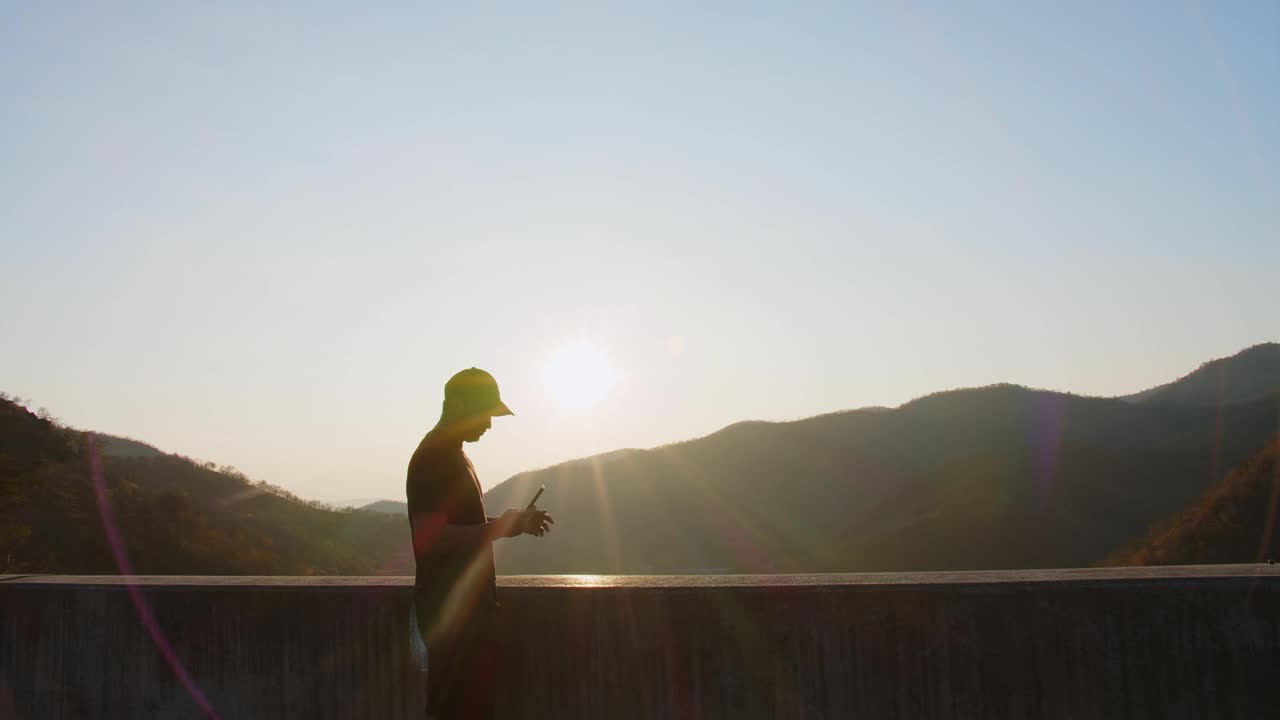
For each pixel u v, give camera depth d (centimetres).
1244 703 353
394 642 427
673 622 399
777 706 386
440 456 378
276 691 440
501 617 414
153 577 493
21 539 4025
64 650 473
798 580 401
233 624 450
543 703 409
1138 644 362
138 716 459
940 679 374
